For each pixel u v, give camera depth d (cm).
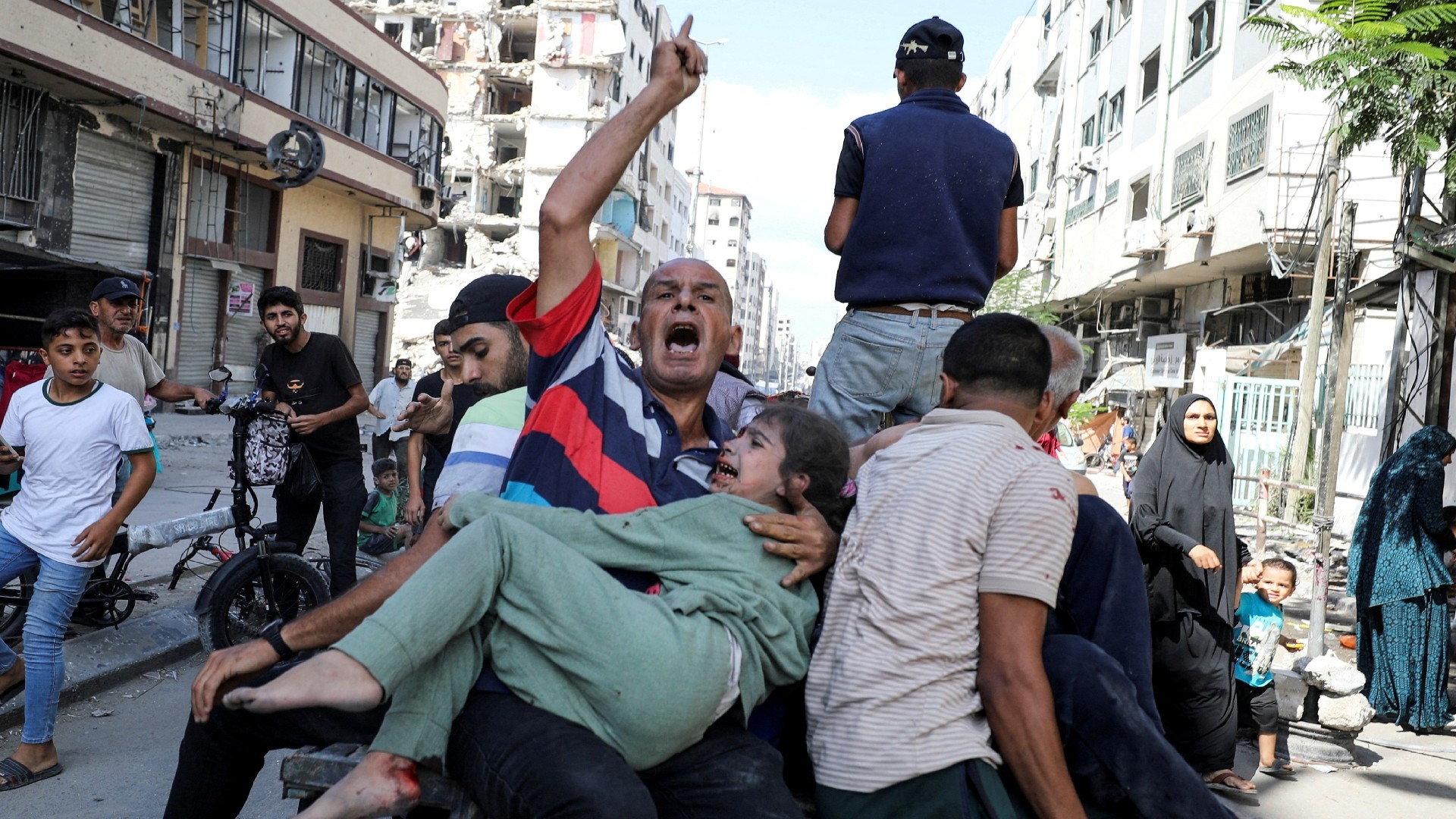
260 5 2205
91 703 561
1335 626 903
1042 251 3244
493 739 211
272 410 634
